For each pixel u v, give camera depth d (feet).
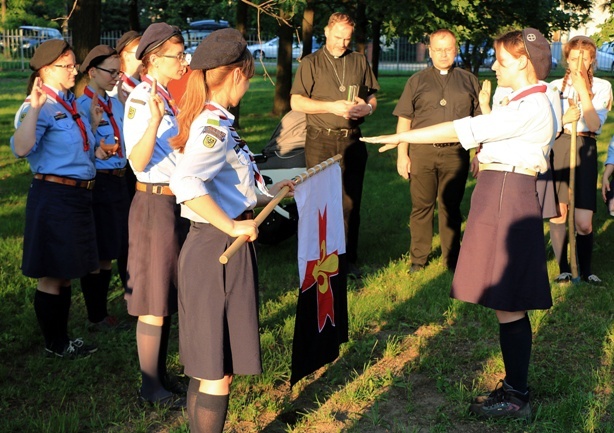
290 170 23.27
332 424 13.43
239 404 13.91
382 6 50.01
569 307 18.95
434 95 21.31
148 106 13.32
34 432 13.07
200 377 10.96
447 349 16.57
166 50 13.46
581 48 19.75
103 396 14.56
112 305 19.77
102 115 17.20
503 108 12.66
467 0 48.91
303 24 57.77
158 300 13.58
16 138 14.56
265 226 23.70
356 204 22.11
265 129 51.57
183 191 10.28
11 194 32.24
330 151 21.58
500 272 12.76
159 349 13.97
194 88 10.69
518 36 12.58
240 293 11.00
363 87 21.84
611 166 20.90
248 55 10.97
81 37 35.94
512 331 13.14
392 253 24.52
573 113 19.56
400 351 16.53
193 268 10.96
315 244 13.48
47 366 15.78
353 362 15.93
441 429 13.11
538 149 12.71
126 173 18.81
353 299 19.56
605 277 21.48
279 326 17.81
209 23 119.65
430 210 22.22
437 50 21.15
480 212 12.96
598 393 14.35
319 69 21.49
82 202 15.57
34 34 108.17
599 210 30.53
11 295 20.27
